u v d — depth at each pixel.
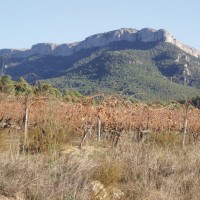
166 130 13.27
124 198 6.57
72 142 10.55
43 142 8.77
